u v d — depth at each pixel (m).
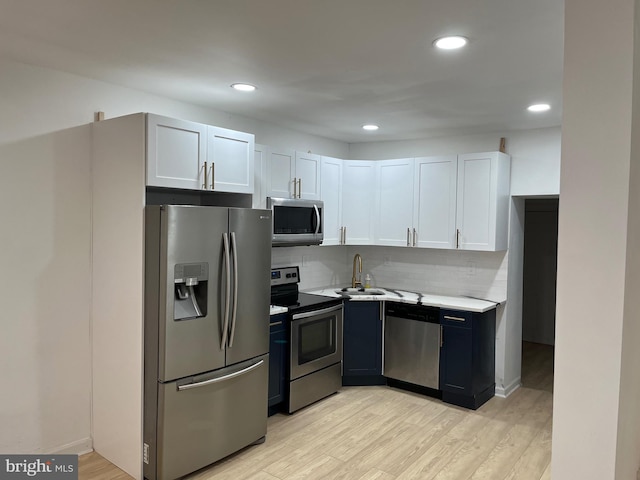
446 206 4.42
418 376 4.31
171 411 2.74
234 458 3.13
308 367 3.97
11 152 2.72
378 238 4.88
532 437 3.51
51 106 2.86
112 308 2.96
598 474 1.66
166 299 2.68
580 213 1.67
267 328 3.34
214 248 2.92
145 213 2.75
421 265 4.95
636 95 1.63
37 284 2.85
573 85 1.67
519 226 4.63
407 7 1.96
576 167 1.67
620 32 1.58
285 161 4.12
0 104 2.66
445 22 2.10
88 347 3.11
